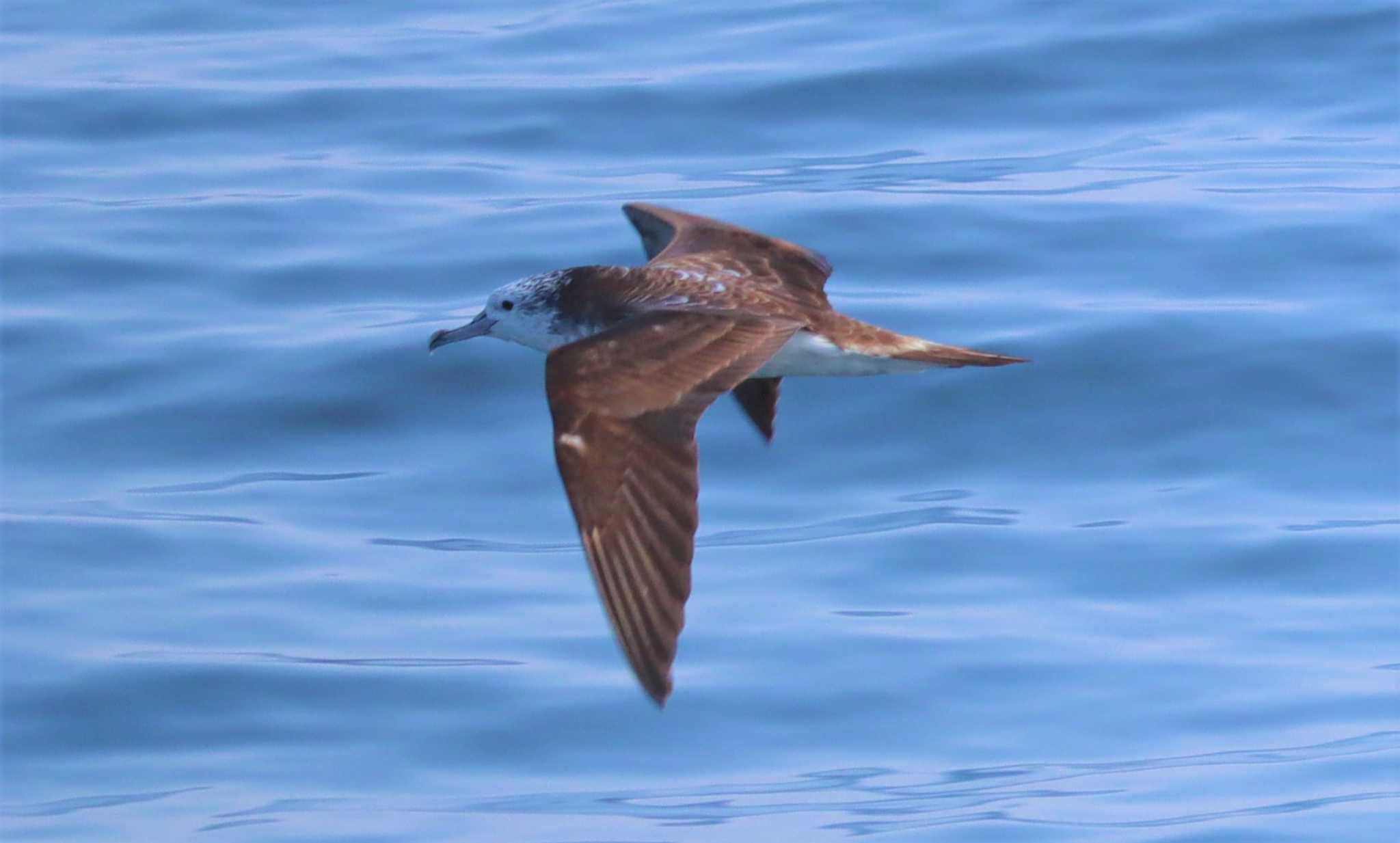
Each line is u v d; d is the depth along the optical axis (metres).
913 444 15.71
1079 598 13.88
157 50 24.11
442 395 16.61
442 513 15.34
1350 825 11.52
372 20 24.86
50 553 14.88
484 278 18.12
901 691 13.00
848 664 13.27
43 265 18.73
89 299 18.20
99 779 12.75
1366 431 15.57
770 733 12.81
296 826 12.15
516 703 13.18
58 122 22.03
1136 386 16.12
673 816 12.07
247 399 16.67
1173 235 18.06
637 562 8.29
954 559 14.30
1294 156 19.58
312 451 16.16
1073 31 21.97
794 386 16.27
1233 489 15.05
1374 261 17.48
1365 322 16.59
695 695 13.09
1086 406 15.97
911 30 22.42
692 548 8.29
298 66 23.17
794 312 10.44
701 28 23.36
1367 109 20.48
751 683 13.16
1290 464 15.30
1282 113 20.53
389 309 17.80
